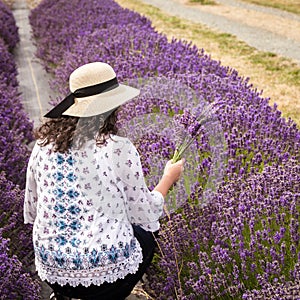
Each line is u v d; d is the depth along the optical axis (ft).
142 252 10.91
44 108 27.53
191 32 44.16
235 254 11.35
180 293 11.16
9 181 14.43
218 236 11.39
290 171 12.47
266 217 11.77
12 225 12.85
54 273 10.02
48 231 10.00
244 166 13.74
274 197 11.84
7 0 65.67
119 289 10.37
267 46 39.09
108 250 9.83
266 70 32.09
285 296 9.60
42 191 9.99
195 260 11.95
